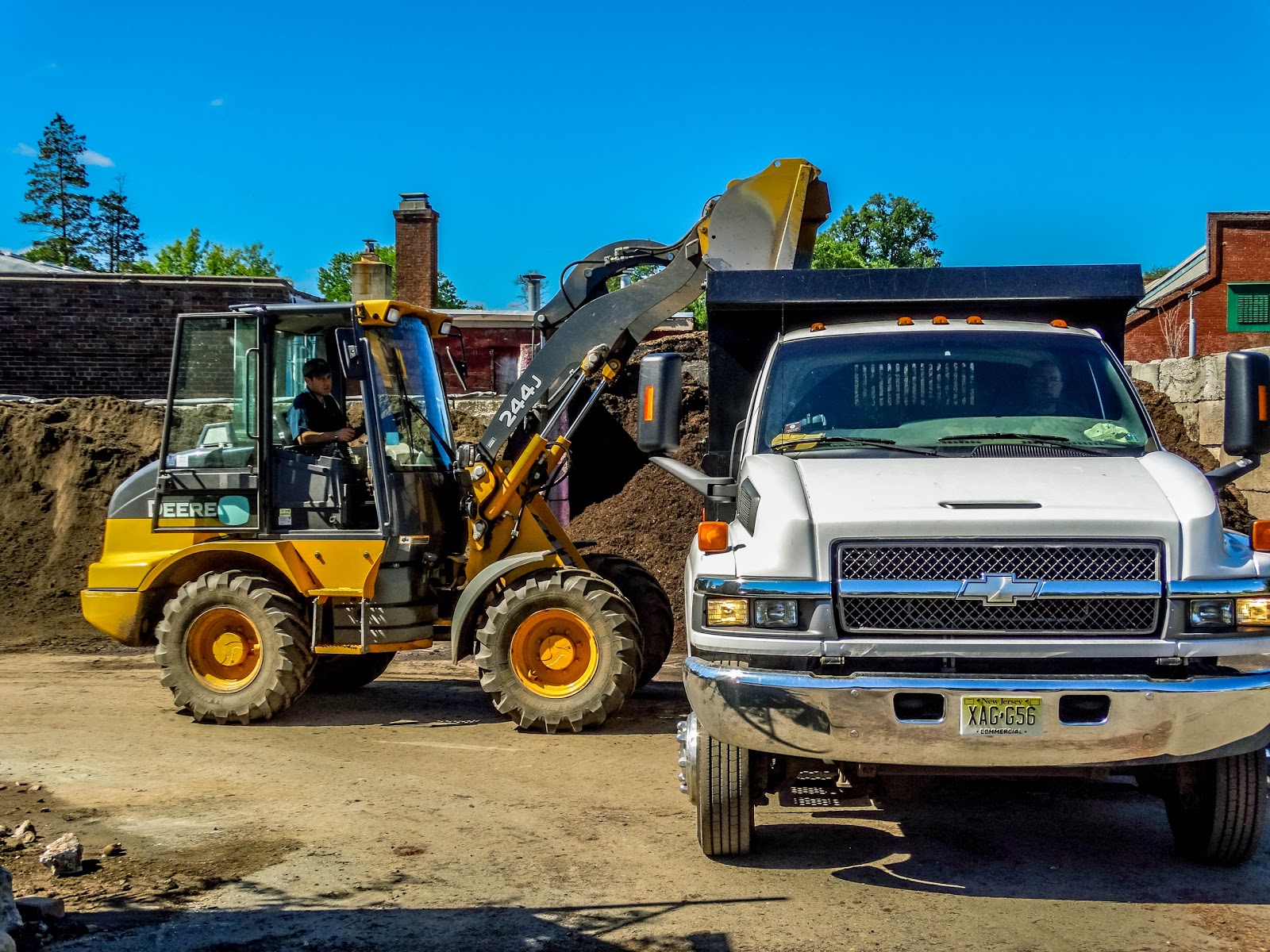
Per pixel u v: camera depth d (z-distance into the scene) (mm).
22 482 14203
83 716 8062
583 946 4082
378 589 7855
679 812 5762
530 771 6574
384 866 4926
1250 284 25594
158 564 8047
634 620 7613
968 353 5562
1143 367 12719
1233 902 4504
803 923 4301
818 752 4348
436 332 8945
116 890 4609
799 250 8328
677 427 5285
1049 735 4180
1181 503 4449
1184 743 4223
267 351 7977
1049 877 4809
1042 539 4340
